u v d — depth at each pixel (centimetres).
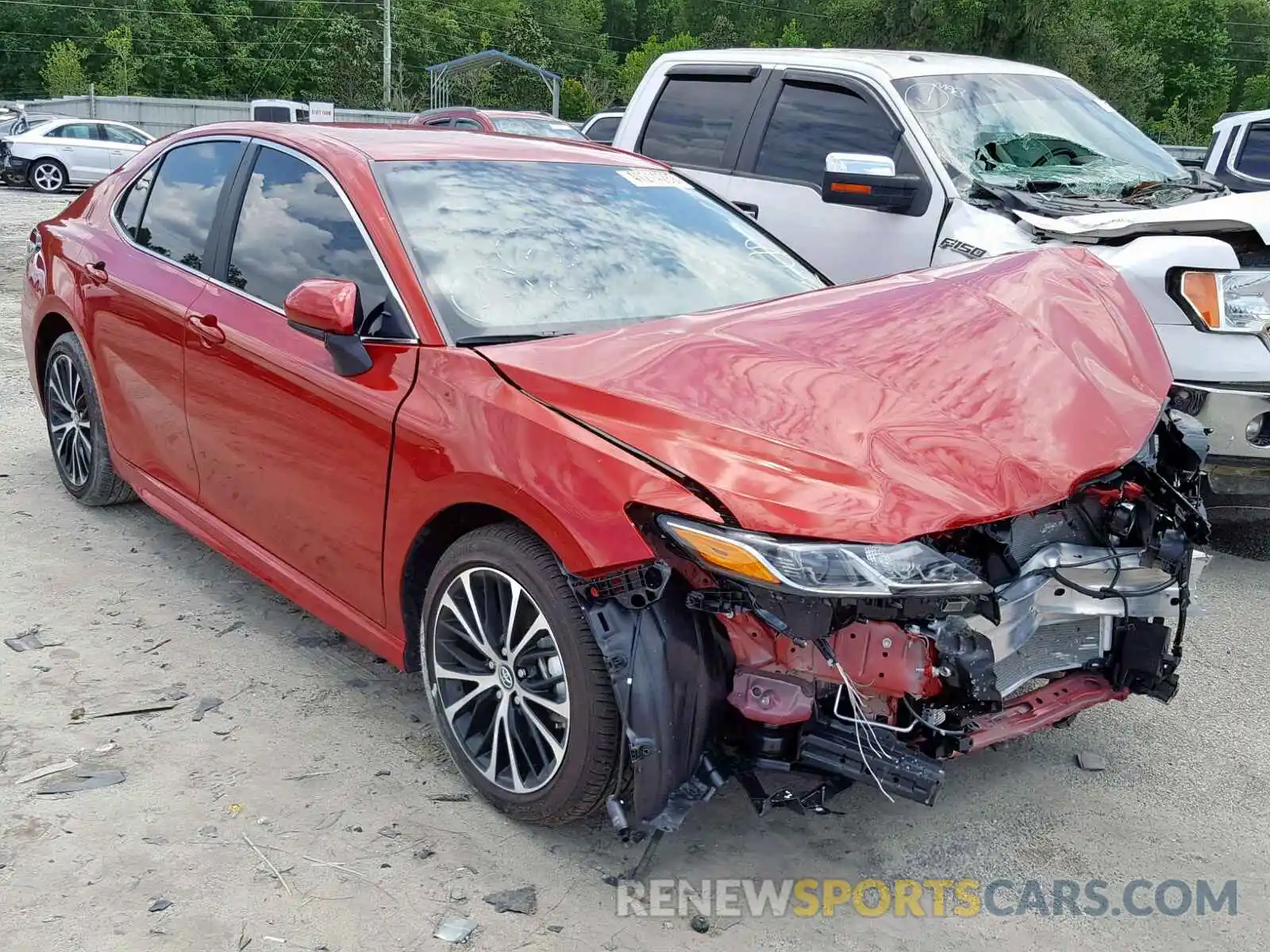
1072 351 312
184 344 380
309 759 310
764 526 234
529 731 280
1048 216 514
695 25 11400
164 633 380
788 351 288
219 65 9444
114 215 454
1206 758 336
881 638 248
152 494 427
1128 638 299
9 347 812
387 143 368
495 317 312
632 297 338
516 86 6625
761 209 619
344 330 298
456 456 277
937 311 317
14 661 355
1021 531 278
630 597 245
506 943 243
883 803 305
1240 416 455
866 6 4231
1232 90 9269
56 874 256
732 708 254
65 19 9088
